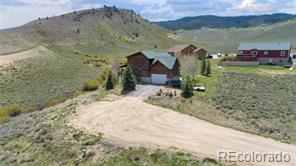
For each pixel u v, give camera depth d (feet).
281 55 304.30
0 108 163.53
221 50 518.78
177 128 115.96
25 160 102.27
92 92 182.29
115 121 123.65
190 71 232.32
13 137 119.55
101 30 649.20
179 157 90.48
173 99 158.51
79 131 112.06
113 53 466.70
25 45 359.87
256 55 312.09
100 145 101.40
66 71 259.19
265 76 243.60
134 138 105.29
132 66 203.62
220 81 220.43
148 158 92.02
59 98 176.14
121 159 93.40
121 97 162.91
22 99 181.68
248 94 185.37
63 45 462.60
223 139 105.09
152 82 200.23
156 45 631.56
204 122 124.77
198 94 174.81
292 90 200.13
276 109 156.15
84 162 95.66
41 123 125.39
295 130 127.24
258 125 128.26
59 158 99.66
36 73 241.96
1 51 297.12
